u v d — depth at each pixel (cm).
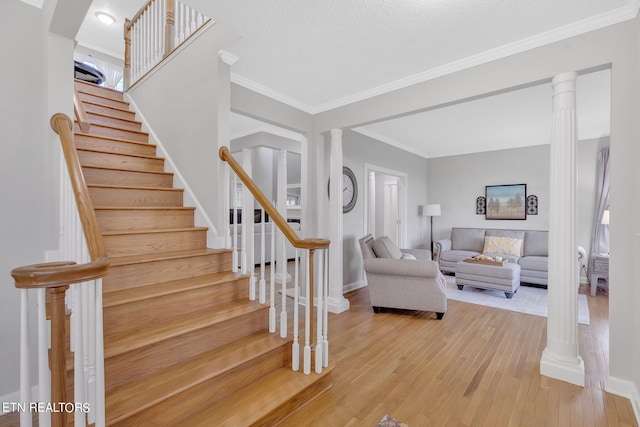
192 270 237
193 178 293
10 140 211
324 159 412
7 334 207
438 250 596
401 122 446
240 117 464
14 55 213
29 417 92
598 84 309
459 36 230
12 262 210
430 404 192
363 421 175
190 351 182
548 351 229
